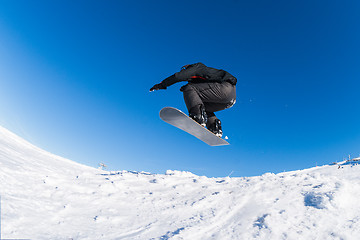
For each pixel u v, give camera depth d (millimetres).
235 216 4598
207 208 4891
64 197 4340
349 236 3902
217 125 4102
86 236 3264
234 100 3873
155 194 5469
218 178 7492
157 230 3812
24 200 3650
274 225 4164
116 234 3525
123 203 4750
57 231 3180
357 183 6148
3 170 4406
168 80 3520
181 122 3578
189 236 3682
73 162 8906
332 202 4949
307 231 4062
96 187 5215
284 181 6516
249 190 5820
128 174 6746
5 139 8242
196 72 3521
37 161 6512
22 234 2770
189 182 6594
